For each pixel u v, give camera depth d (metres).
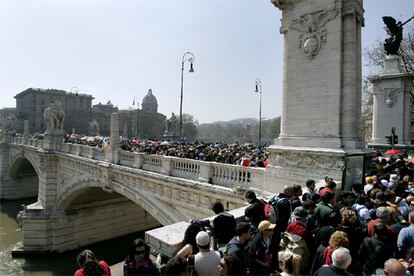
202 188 16.95
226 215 7.01
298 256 5.40
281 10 16.64
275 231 7.51
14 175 67.38
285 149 15.53
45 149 41.75
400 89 33.31
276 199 8.65
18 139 62.38
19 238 44.31
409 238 6.10
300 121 15.70
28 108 135.50
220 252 6.11
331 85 14.59
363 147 14.84
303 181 14.79
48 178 40.03
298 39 15.84
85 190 34.72
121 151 25.66
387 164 17.36
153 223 46.78
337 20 14.42
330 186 9.76
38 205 40.81
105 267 5.79
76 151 35.25
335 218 6.87
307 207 7.68
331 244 5.64
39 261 36.59
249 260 5.90
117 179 26.17
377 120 34.72
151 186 21.92
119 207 43.38
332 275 4.80
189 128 136.50
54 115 41.84
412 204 7.76
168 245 6.41
